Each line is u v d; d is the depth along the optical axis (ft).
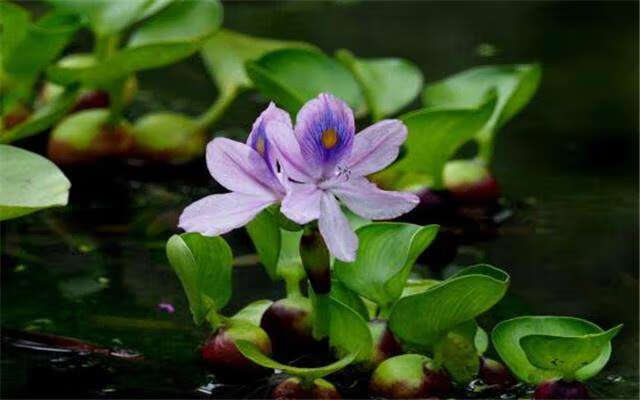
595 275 3.49
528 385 3.01
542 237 3.71
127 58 3.75
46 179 3.14
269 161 2.79
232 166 2.81
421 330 2.93
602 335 2.83
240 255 3.59
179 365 3.11
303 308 3.08
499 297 2.88
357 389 2.99
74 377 3.07
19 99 4.00
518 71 3.91
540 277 3.49
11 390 3.02
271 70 3.76
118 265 3.53
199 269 3.03
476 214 3.84
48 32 3.76
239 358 3.04
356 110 3.77
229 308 3.30
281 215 2.82
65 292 3.40
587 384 3.04
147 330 3.24
